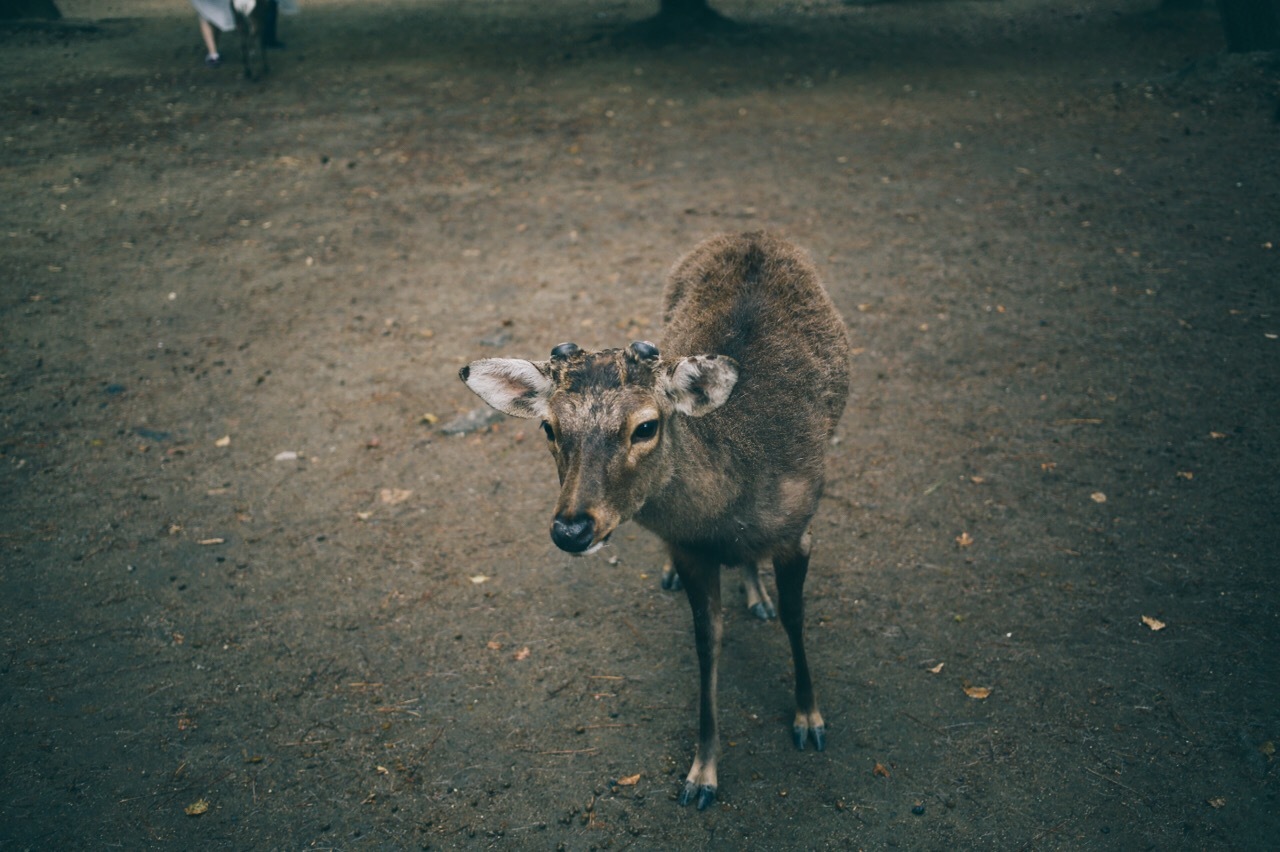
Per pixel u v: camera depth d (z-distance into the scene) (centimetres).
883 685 382
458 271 752
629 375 279
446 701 386
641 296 694
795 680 378
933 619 411
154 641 418
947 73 1221
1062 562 432
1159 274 671
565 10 1747
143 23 1677
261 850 328
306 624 427
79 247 809
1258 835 310
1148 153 892
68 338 670
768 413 331
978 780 339
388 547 473
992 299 662
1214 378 551
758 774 349
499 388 297
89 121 1131
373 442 554
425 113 1147
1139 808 323
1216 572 416
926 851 316
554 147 1020
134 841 331
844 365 391
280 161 999
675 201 862
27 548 474
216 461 540
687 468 296
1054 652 387
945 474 498
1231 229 726
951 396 561
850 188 871
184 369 631
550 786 348
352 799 346
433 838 331
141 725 377
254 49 1451
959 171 893
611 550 470
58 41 1537
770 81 1231
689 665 401
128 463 539
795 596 344
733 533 319
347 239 816
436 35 1551
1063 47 1307
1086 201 802
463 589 445
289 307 708
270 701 388
